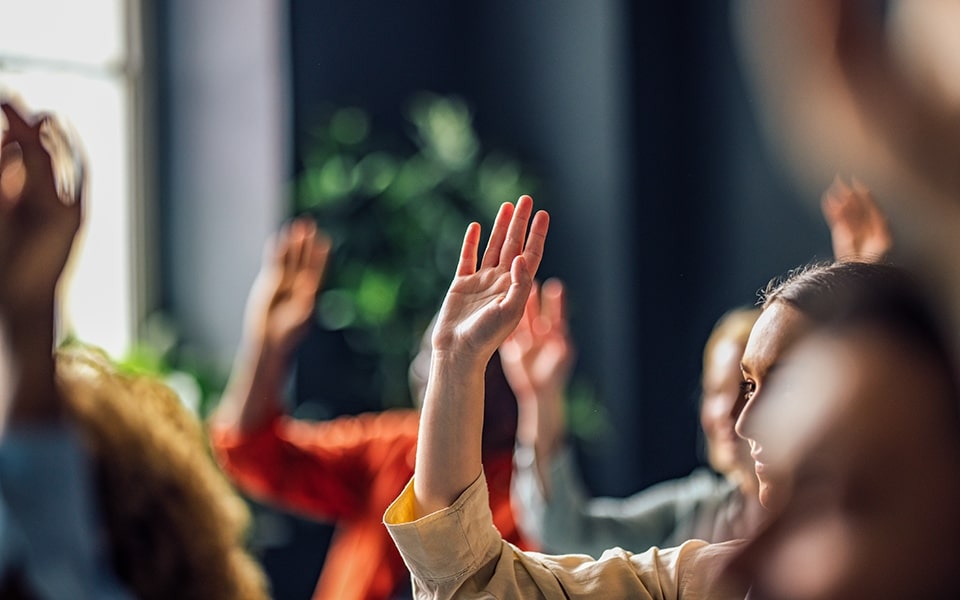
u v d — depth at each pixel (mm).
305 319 3209
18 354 909
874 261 699
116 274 5559
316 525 5062
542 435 2721
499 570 1080
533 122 6172
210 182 5516
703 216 6047
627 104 5844
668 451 5957
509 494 2969
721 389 2197
